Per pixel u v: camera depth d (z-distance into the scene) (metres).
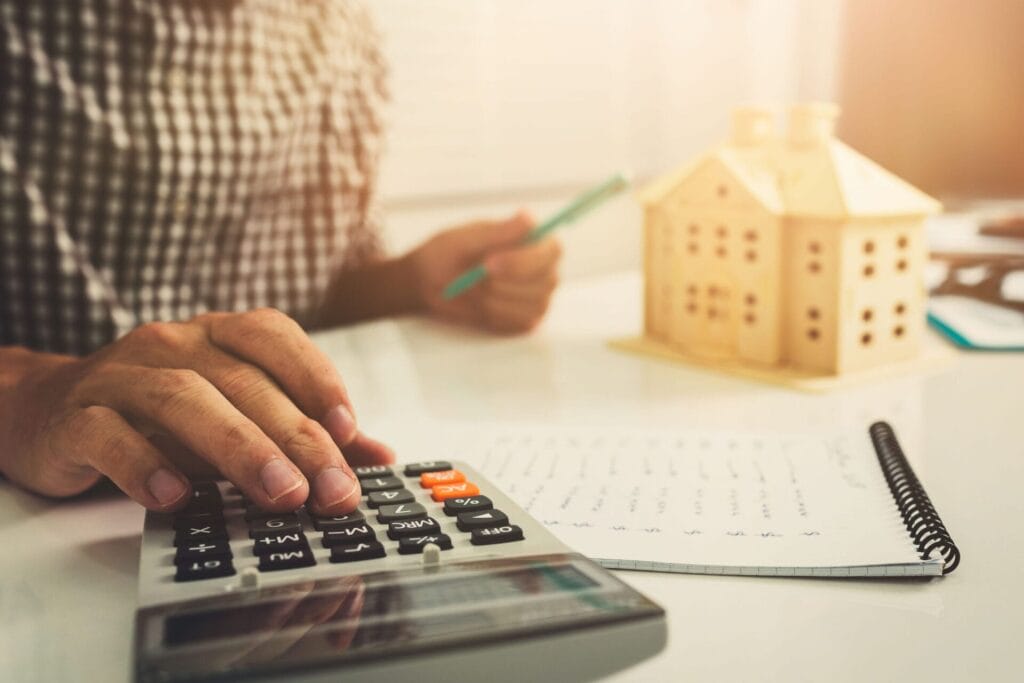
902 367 0.72
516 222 0.90
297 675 0.26
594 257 1.74
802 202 0.69
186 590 0.32
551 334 0.88
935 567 0.37
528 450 0.53
